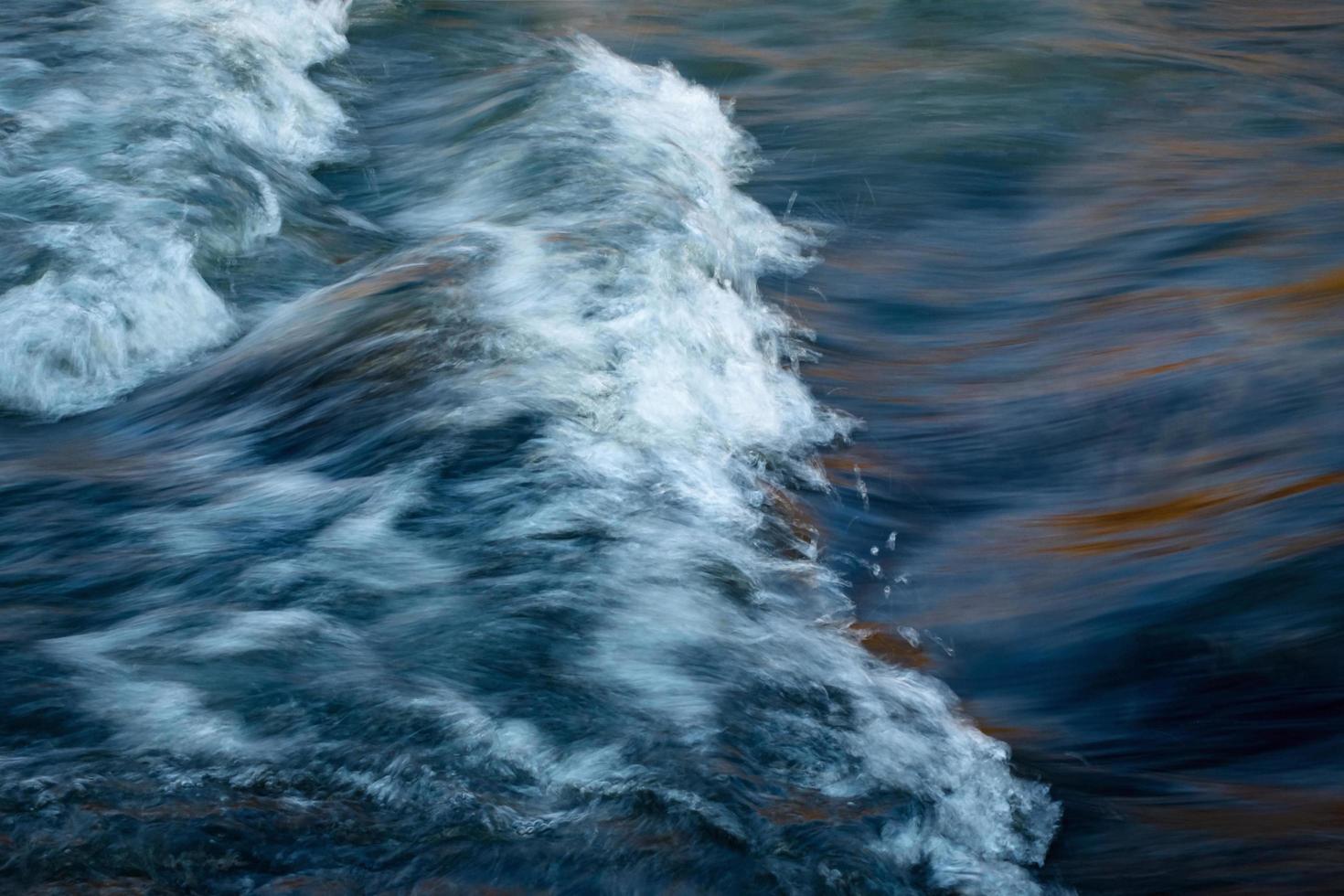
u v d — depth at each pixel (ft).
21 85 25.43
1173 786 11.99
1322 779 12.04
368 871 9.86
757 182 27.55
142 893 9.43
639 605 13.14
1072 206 26.81
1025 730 12.76
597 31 36.88
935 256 24.59
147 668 11.91
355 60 32.48
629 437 15.84
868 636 13.76
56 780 10.39
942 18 39.24
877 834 10.80
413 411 15.98
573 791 10.80
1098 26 38.96
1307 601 14.08
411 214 24.49
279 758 10.87
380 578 13.41
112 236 20.31
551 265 19.30
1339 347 19.34
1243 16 41.19
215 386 17.92
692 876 10.11
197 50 28.37
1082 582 14.79
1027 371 20.06
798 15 39.32
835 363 20.35
